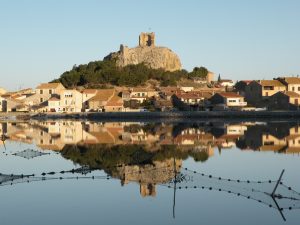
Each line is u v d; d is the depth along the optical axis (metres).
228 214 30.31
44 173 44.84
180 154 59.44
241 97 177.50
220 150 63.34
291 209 31.34
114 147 68.38
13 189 38.19
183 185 39.31
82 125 124.81
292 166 49.16
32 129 109.19
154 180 41.62
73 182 40.97
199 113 154.62
